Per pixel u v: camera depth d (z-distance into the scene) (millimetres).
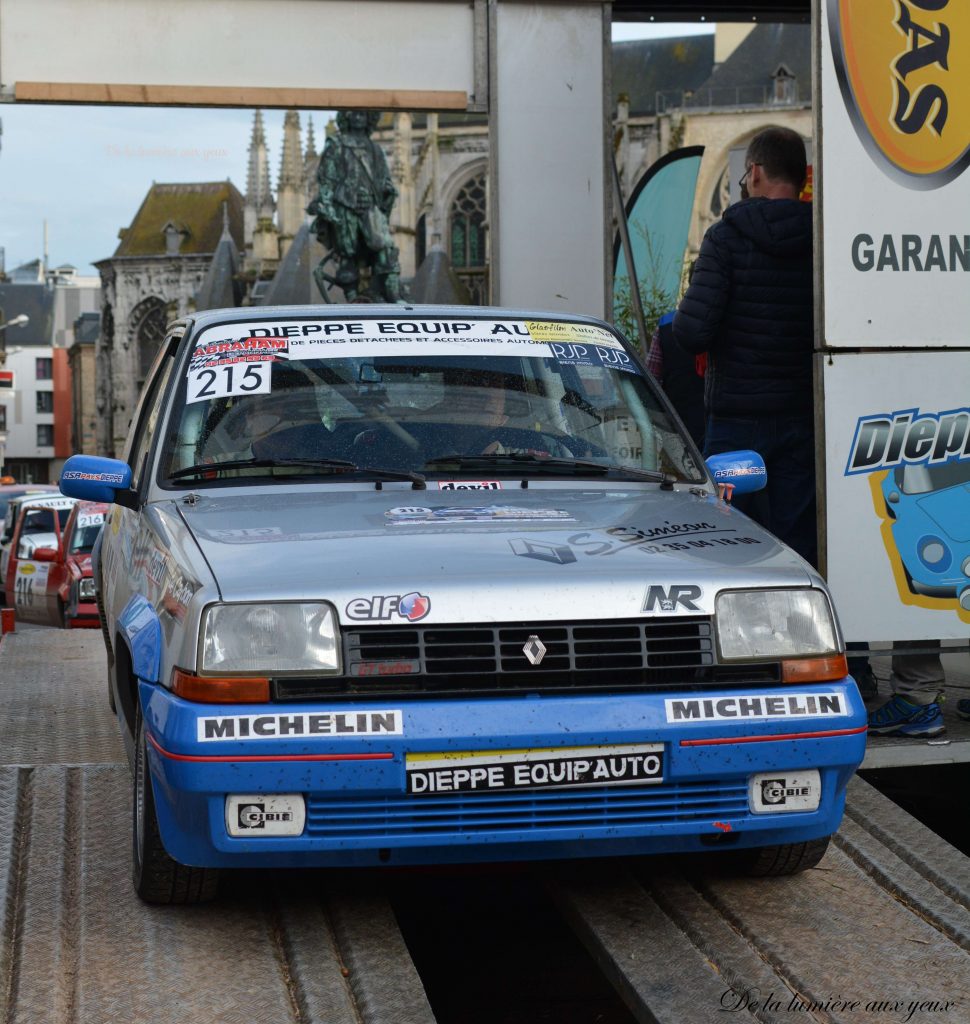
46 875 4594
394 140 90438
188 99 9680
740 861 4723
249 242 112438
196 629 3840
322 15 9773
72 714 7090
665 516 4664
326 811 3814
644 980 3980
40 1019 3590
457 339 5566
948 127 6258
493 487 4957
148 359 119312
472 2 9898
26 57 9594
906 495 6254
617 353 5758
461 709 3807
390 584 3895
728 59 95438
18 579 19453
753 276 6758
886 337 6234
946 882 4629
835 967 4020
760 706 3984
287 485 4918
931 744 6078
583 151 10125
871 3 6176
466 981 5172
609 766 3877
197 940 4133
